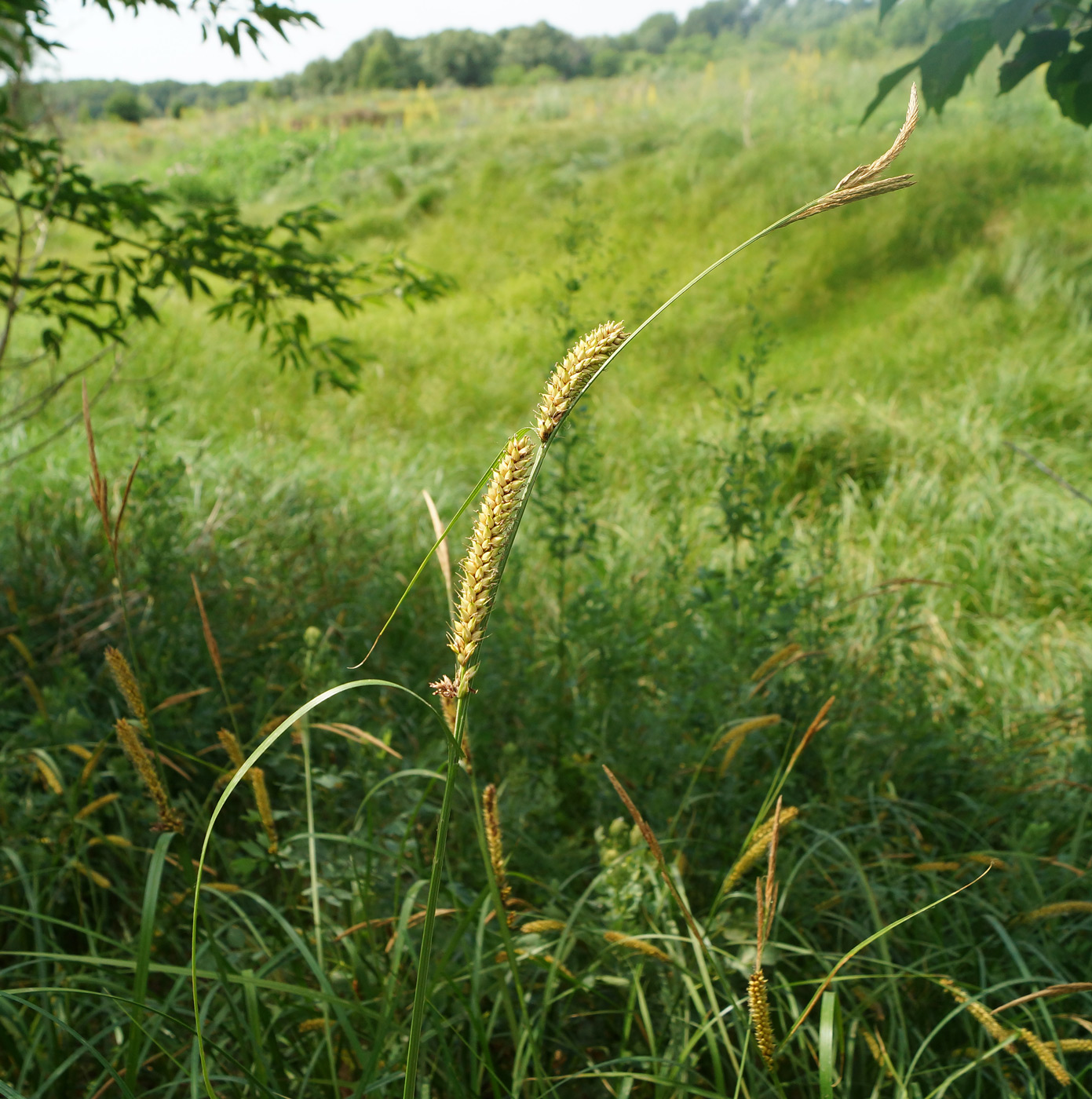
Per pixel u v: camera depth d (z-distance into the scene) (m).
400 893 2.20
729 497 3.54
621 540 5.23
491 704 3.14
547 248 11.52
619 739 2.77
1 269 3.91
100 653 3.38
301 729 2.15
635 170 13.06
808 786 2.83
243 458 6.23
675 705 2.76
